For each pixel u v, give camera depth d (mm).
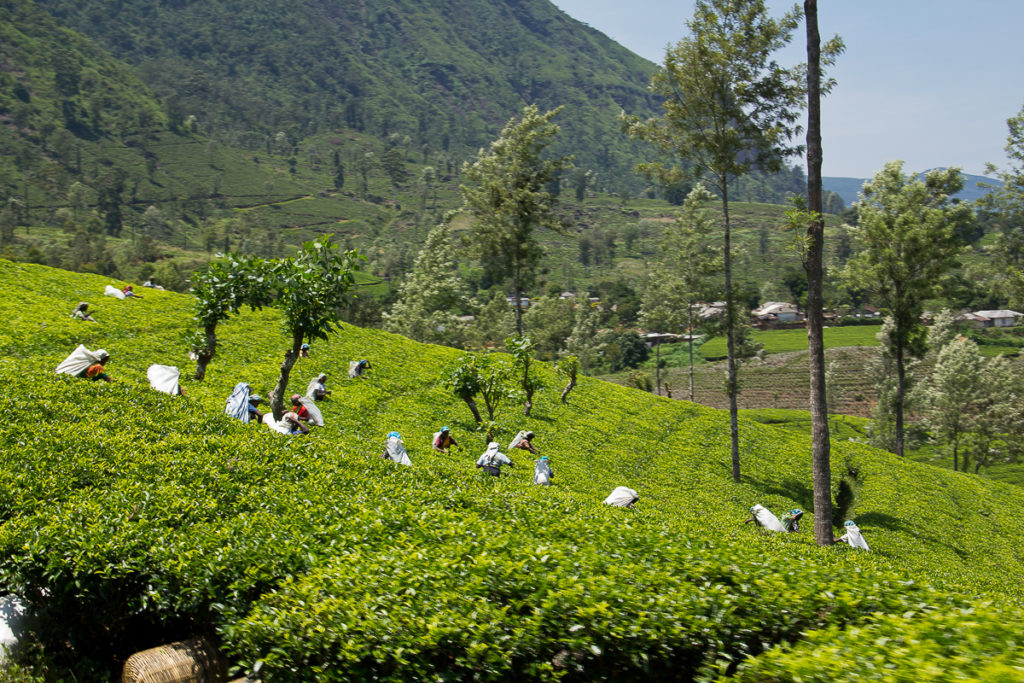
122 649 12648
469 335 118562
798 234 26422
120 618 12359
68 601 12305
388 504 15211
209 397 30516
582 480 33625
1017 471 92812
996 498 52156
